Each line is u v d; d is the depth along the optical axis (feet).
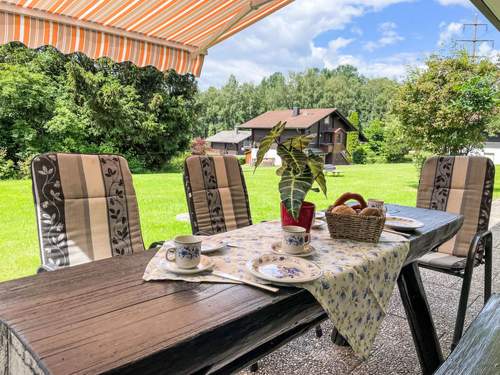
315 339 6.91
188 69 9.74
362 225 5.01
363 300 4.12
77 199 6.05
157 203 22.11
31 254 11.91
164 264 3.84
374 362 6.21
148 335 2.52
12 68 37.04
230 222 8.15
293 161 5.04
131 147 49.24
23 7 6.72
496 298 4.77
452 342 6.37
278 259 4.08
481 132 25.91
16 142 37.78
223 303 3.07
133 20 8.01
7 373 2.58
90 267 3.86
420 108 26.78
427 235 5.67
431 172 8.71
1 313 2.78
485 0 9.99
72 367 2.13
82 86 43.14
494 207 20.89
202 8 8.09
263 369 5.97
